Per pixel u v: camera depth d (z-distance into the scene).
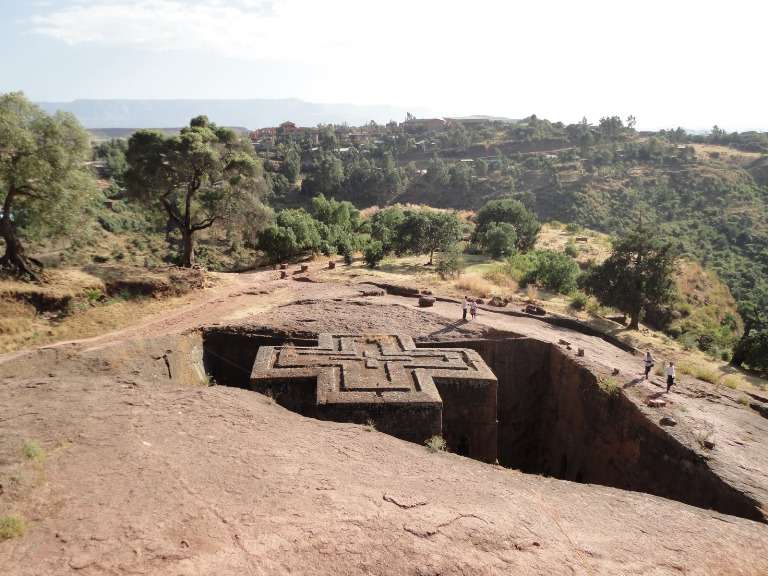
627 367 20.22
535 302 33.19
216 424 10.88
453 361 17.08
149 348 18.41
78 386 12.78
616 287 34.00
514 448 21.67
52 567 6.29
